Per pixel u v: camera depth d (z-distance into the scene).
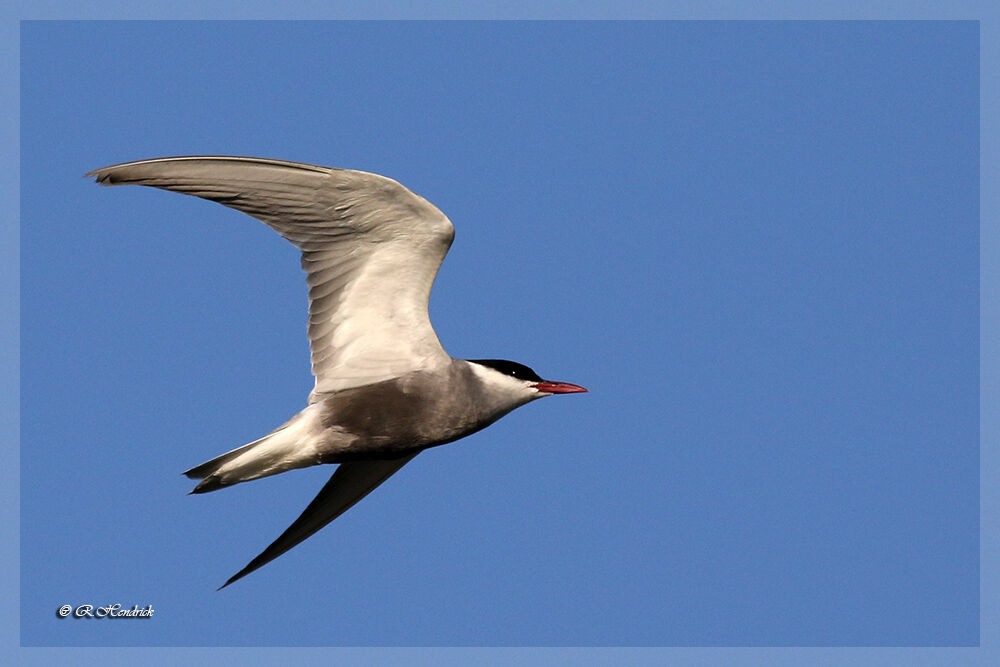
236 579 16.59
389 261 15.12
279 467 15.39
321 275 15.20
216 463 15.16
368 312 15.27
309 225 15.01
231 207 14.82
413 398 15.27
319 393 15.29
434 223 14.89
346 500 17.12
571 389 15.96
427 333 15.34
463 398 15.47
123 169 14.33
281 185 14.79
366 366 15.30
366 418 15.27
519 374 15.96
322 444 15.27
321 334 15.29
